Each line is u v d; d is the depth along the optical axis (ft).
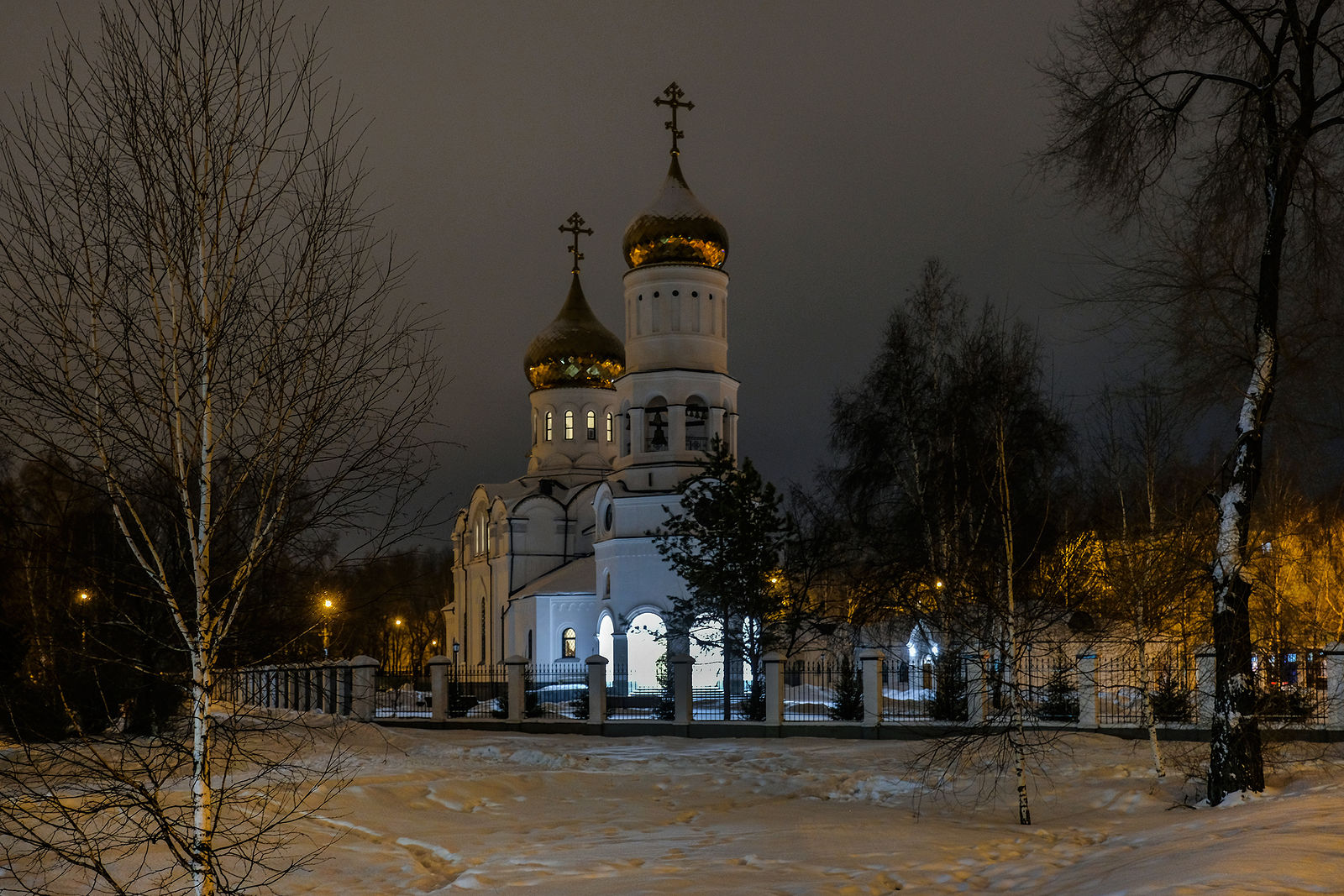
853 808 58.18
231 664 31.94
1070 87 57.16
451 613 240.32
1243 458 53.06
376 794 55.98
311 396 29.71
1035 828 50.62
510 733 103.45
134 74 29.19
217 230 29.01
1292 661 87.04
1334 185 52.65
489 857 44.83
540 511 213.05
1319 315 53.26
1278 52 53.11
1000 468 68.64
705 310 176.86
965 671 95.09
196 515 30.17
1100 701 98.63
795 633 132.46
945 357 123.54
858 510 130.21
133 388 28.27
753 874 40.47
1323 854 33.81
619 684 167.12
